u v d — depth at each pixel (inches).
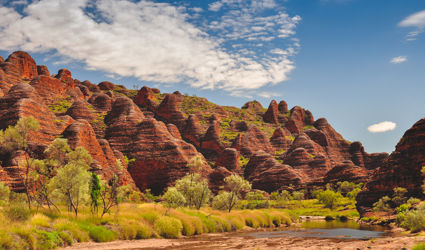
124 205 1737.2
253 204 4448.8
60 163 1531.7
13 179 2760.8
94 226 1156.5
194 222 1568.7
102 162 4847.4
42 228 950.4
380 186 3221.0
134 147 6496.1
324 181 6501.0
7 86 7583.7
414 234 1523.1
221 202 2780.5
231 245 1130.0
